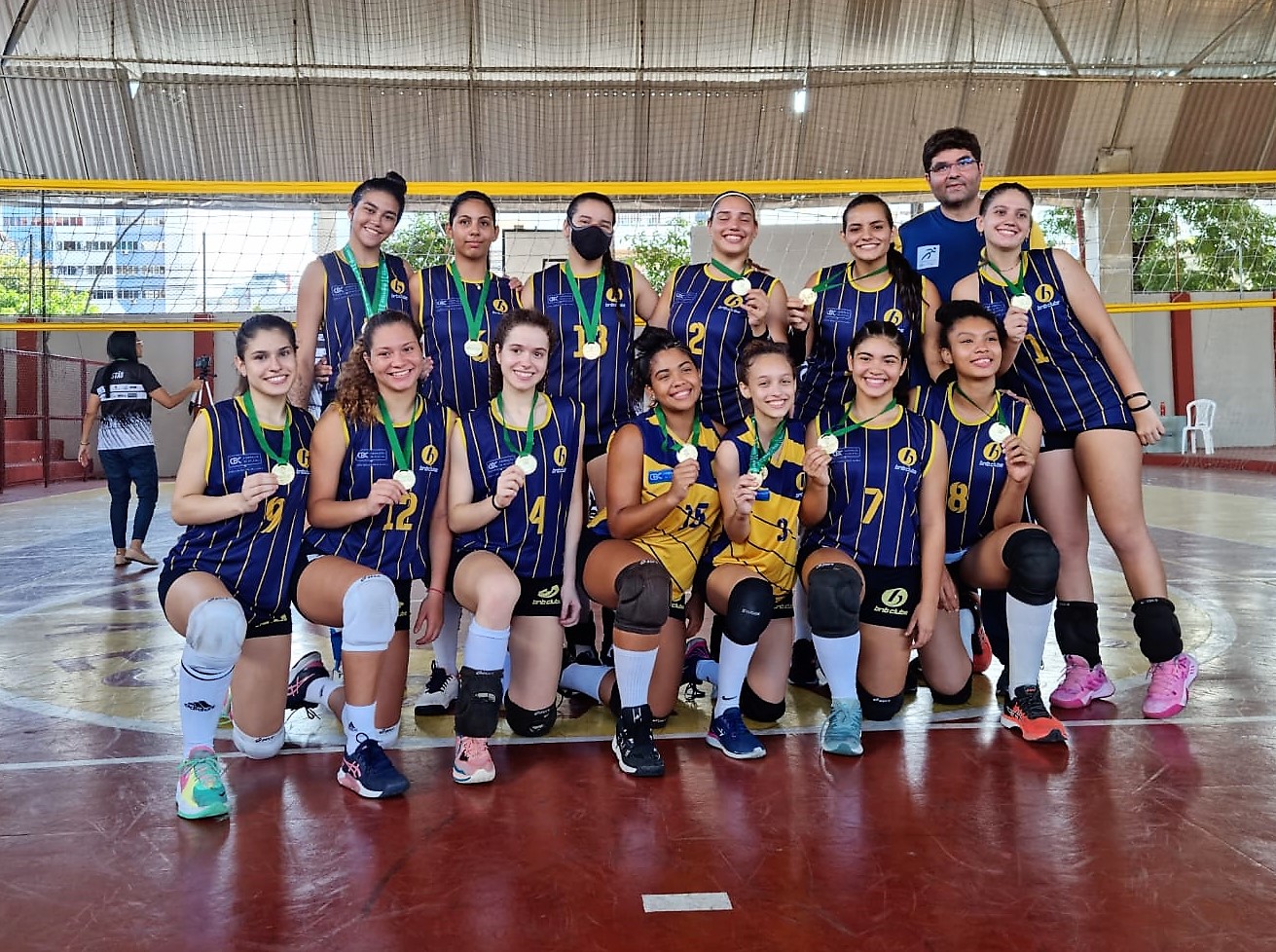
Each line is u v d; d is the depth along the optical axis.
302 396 3.50
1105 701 3.06
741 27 14.10
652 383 2.87
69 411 16.36
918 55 14.39
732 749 2.57
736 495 2.61
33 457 15.02
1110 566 6.10
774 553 2.79
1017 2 13.98
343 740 2.78
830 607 2.55
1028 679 2.76
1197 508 8.96
